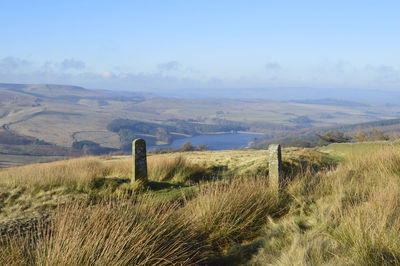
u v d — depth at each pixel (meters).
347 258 3.04
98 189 8.59
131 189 8.54
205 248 4.14
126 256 3.13
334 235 3.60
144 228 3.77
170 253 3.45
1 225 5.54
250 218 4.84
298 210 5.02
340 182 5.75
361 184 5.50
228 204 4.96
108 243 3.21
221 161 15.77
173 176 11.52
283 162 13.06
